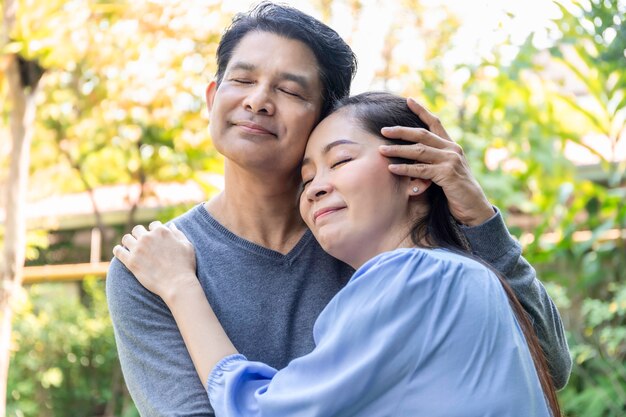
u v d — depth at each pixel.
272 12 1.97
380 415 1.62
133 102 6.70
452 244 1.89
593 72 4.86
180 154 7.22
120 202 8.13
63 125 7.55
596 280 5.13
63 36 5.38
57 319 7.61
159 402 1.85
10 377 7.16
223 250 2.01
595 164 5.82
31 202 8.20
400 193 1.86
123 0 6.16
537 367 1.77
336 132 1.86
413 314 1.64
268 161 1.93
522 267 1.99
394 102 1.91
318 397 1.63
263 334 1.96
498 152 6.30
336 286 2.04
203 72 6.45
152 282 1.91
